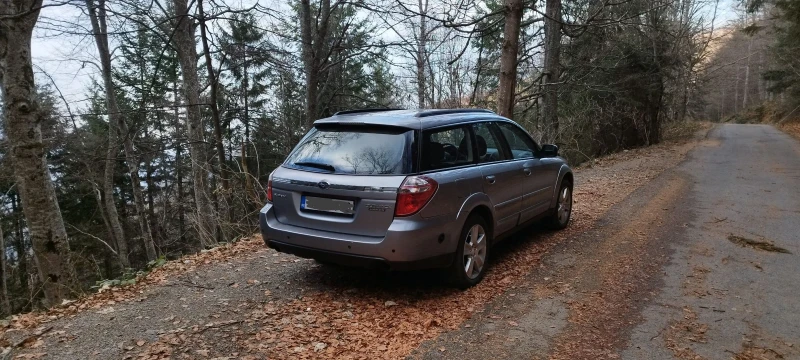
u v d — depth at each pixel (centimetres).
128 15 909
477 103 1402
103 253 2291
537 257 567
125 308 430
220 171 1084
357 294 457
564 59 1823
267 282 495
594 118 2050
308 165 443
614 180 1172
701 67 3762
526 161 574
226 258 587
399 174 400
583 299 446
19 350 352
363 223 401
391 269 401
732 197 941
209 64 1064
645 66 2133
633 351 352
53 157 1538
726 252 589
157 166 1983
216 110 1108
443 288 469
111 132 1553
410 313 413
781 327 392
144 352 347
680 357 344
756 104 5744
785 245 619
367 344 360
